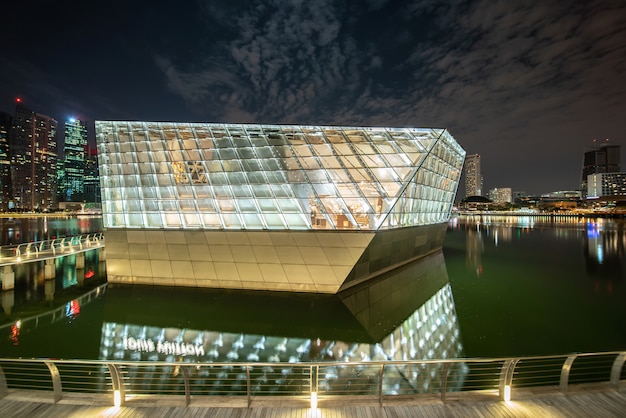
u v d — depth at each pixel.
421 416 7.79
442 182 42.59
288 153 27.92
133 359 17.30
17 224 136.25
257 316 22.86
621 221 137.38
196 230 28.39
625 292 27.44
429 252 44.53
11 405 8.18
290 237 26.94
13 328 21.22
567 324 20.33
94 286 30.16
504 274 34.62
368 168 27.41
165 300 25.86
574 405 8.13
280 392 13.33
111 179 29.83
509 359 8.26
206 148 28.78
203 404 8.22
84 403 8.27
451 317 21.95
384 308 24.30
